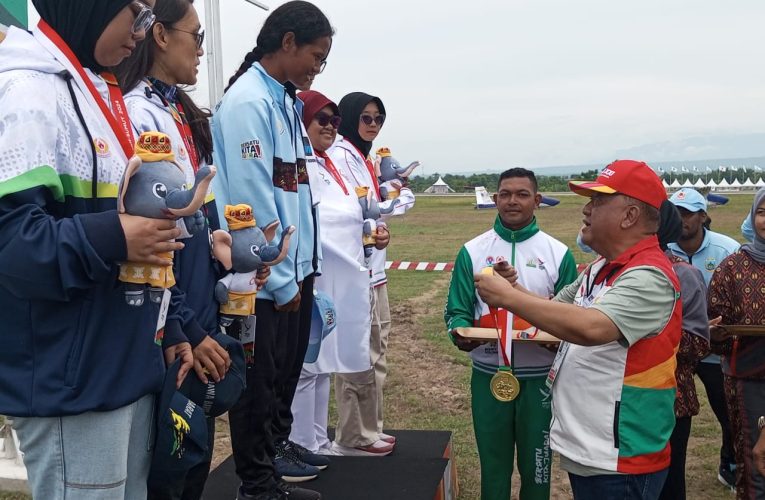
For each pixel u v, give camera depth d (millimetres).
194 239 2557
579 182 2945
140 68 2584
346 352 4180
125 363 1954
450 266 11609
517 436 3781
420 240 22078
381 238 4633
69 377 1877
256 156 3109
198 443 2174
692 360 3738
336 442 4633
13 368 1885
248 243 2666
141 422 2121
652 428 2725
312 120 4176
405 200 5898
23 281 1740
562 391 2873
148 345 2000
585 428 2777
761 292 3973
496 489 3828
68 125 1912
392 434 5008
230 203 3148
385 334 4883
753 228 4035
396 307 11703
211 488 3719
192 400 2328
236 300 2684
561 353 2938
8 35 1964
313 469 3855
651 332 2693
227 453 5500
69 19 1993
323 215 4168
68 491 1946
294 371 3727
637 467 2699
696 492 5043
